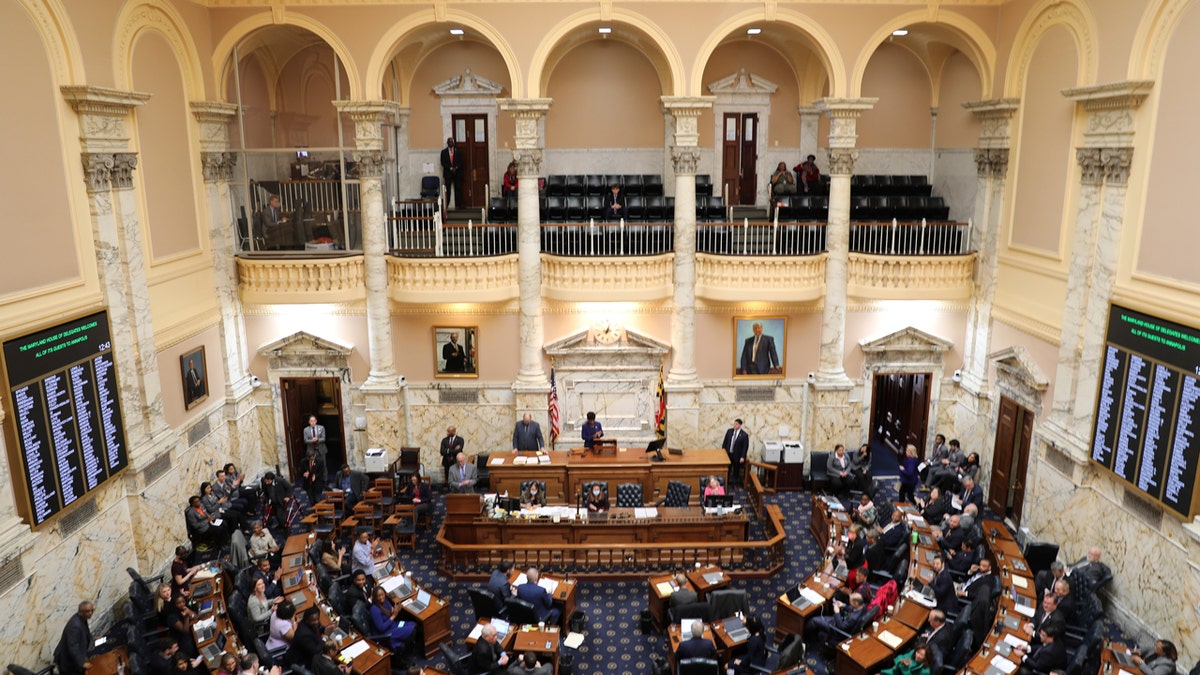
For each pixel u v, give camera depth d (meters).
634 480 17.05
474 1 16.73
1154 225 12.26
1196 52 11.38
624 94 21.47
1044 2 15.10
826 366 18.69
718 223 18.30
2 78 10.80
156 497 14.41
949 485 16.81
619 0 16.80
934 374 18.94
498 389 18.92
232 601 12.21
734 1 16.84
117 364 13.25
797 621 12.59
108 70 13.15
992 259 17.45
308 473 18.02
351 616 12.17
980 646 11.39
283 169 18.44
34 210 11.42
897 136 21.34
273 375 18.72
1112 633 12.72
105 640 11.82
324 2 16.69
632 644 13.05
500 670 11.12
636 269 17.89
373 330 18.30
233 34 16.80
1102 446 13.27
